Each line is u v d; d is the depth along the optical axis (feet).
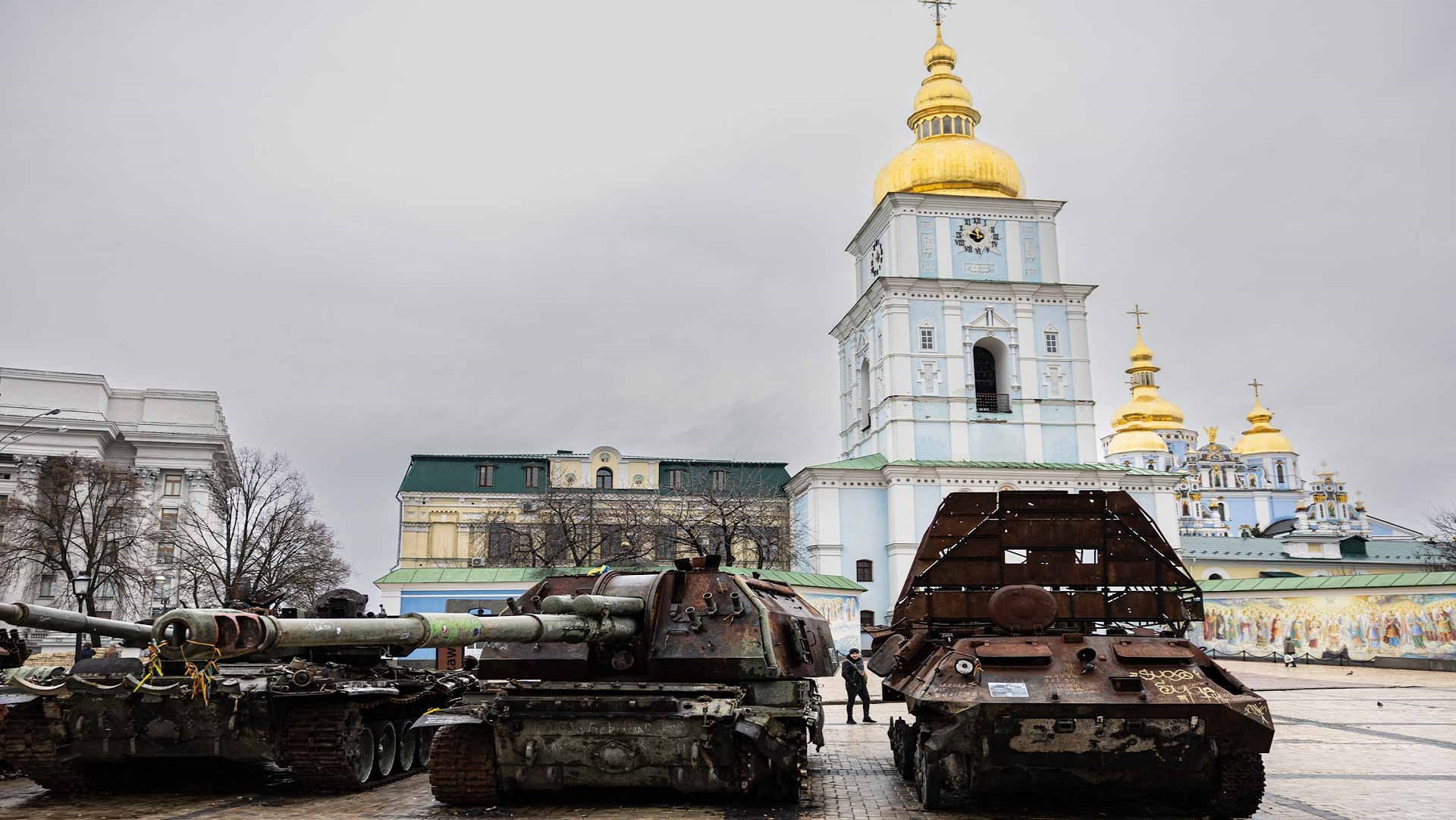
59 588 223.10
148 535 203.82
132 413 266.36
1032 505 44.68
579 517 201.67
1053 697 35.04
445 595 147.13
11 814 39.99
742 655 40.57
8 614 36.32
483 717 37.81
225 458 279.49
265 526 180.75
